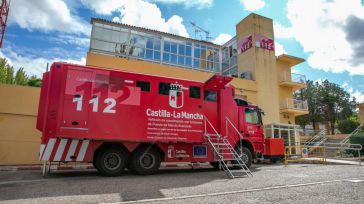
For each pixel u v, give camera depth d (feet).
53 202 17.31
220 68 77.46
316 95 166.81
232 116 39.63
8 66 86.99
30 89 47.65
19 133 46.06
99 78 31.40
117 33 62.80
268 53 81.25
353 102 171.32
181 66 70.23
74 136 29.12
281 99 86.02
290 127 75.46
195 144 36.27
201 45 75.46
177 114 34.88
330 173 33.01
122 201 17.67
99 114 30.58
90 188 22.61
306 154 73.31
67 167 41.83
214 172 36.55
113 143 31.81
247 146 41.63
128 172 35.45
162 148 34.37
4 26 58.75
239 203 16.83
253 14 82.33
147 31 66.64
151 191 21.21
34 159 46.26
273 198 18.26
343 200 17.61
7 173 34.63
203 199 18.12
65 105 29.43
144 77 33.81
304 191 20.76
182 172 36.60
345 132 122.72
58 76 30.14
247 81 74.33
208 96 38.09
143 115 32.76
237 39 87.71
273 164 53.01
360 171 35.14
